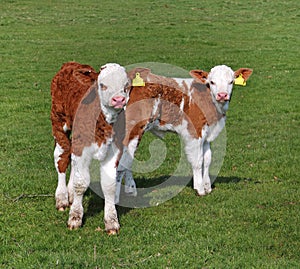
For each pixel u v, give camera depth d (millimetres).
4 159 6422
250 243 4898
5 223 5121
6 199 5504
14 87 9195
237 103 8719
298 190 5781
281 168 6258
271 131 7473
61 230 5027
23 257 4672
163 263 4621
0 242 4875
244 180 6023
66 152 5316
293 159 6488
